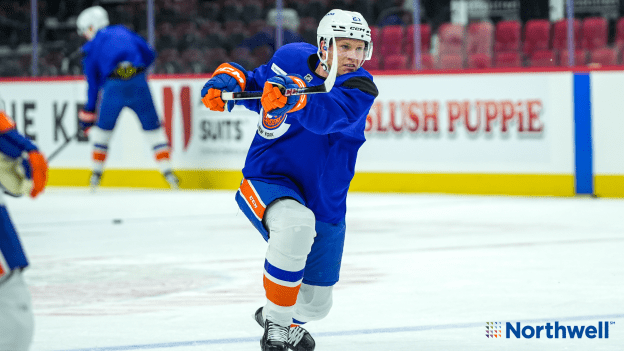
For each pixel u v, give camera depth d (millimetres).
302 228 4332
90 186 16797
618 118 14055
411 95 15414
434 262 8117
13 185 3361
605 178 14180
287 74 4715
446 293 6602
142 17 21484
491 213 12180
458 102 15055
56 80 18109
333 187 4688
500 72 14719
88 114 16125
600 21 17906
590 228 10398
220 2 21438
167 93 17453
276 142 4641
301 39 18484
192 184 17328
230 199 14984
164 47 20812
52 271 7977
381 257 8477
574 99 14281
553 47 17984
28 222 12078
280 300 4469
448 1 20719
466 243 9344
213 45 20391
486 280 7125
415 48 16328
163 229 11039
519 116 14633
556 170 14469
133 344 5086
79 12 22531
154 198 15398
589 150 14250
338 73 4512
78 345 5078
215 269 7953
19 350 3154
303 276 4789
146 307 6254
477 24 17922
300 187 4648
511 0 20438
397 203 13805
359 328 5500
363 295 6605
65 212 13320
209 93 4660
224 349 4953
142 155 17656
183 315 5949
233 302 6406
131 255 8906
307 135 4586
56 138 18203
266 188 4547
